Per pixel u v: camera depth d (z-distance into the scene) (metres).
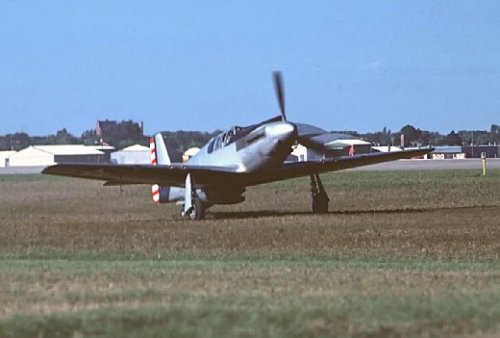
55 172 102.19
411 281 46.69
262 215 108.69
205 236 83.44
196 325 33.47
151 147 134.38
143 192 174.62
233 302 38.25
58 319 34.34
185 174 105.75
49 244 79.69
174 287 44.44
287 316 34.59
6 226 97.31
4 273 52.22
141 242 80.00
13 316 35.25
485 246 74.31
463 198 135.75
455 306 36.50
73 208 133.88
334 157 109.88
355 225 91.19
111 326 33.34
